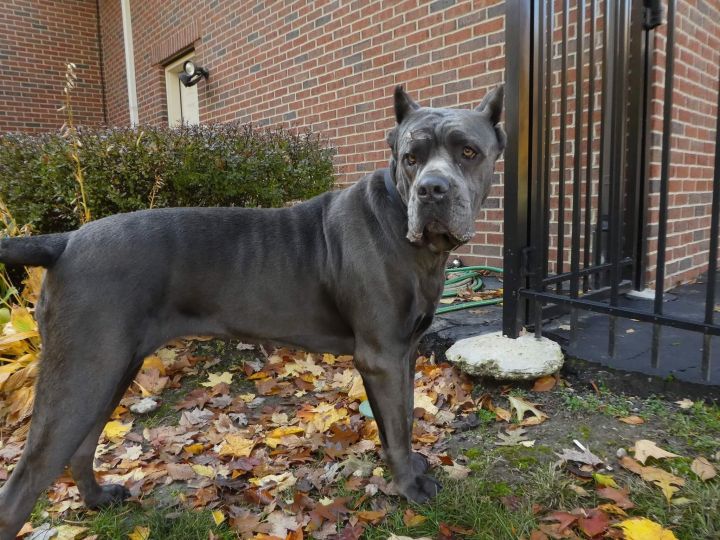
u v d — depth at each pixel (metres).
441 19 4.79
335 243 2.02
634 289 3.85
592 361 2.78
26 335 2.98
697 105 4.31
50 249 1.78
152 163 3.65
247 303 1.99
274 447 2.49
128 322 1.76
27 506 1.65
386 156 5.48
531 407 2.57
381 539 1.82
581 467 2.12
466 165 1.86
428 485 2.04
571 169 3.98
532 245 2.99
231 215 2.07
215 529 1.94
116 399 2.00
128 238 1.83
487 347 2.91
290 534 1.86
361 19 5.54
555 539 1.74
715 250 2.33
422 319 2.04
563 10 2.88
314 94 6.30
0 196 3.56
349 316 2.00
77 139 3.36
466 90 4.68
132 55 9.65
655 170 3.74
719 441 2.21
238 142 3.97
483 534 1.78
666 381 2.54
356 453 2.41
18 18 10.63
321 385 3.18
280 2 6.56
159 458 2.44
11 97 10.67
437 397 2.82
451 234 1.76
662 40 3.64
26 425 2.75
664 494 1.90
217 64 7.96
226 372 3.38
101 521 1.99
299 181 4.35
